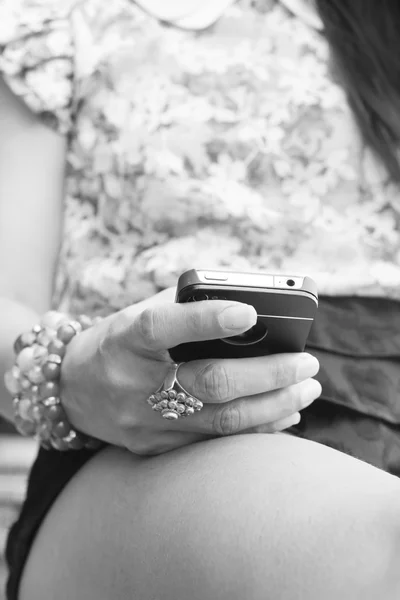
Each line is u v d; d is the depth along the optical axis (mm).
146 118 1051
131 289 1029
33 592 927
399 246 1039
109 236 1070
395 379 950
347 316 969
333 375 924
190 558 710
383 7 1067
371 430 908
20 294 1133
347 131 1057
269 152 1043
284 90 1059
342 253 1029
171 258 1017
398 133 1046
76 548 854
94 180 1087
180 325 704
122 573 772
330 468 736
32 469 1019
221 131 1042
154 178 1030
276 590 643
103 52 1085
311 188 1050
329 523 663
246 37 1084
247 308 691
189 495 761
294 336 755
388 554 622
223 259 1019
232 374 749
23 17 1123
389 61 1049
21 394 965
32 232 1137
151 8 1088
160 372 771
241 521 703
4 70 1111
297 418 841
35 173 1140
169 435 839
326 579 627
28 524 980
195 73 1062
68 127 1126
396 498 675
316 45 1083
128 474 856
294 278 722
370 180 1057
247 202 1025
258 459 767
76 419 909
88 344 877
